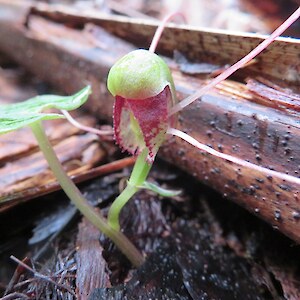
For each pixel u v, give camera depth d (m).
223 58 0.06
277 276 0.05
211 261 0.06
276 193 0.05
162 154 0.06
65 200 0.06
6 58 0.10
